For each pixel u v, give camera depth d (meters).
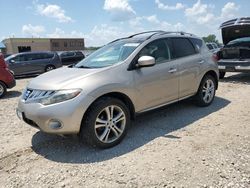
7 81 9.48
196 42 6.13
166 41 5.36
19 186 3.33
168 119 5.52
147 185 3.19
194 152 3.95
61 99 3.86
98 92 4.04
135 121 5.46
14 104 7.99
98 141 4.09
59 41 61.09
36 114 3.95
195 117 5.59
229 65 9.83
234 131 4.73
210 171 3.41
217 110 6.07
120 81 4.34
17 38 56.88
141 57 4.57
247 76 11.16
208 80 6.29
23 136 4.97
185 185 3.14
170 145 4.24
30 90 4.25
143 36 5.28
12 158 4.07
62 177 3.47
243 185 3.10
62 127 3.87
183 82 5.52
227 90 8.32
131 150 4.12
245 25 9.29
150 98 4.86
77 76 4.16
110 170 3.57
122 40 5.42
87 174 3.51
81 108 3.88
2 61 9.48
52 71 4.92
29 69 17.06
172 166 3.58
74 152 4.16
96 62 4.93
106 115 4.20
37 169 3.71
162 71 5.02
